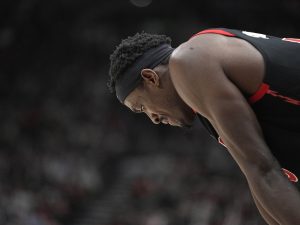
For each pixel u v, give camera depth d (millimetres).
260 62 4180
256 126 4105
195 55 4195
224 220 31781
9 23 48969
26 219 32000
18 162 40531
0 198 33562
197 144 46469
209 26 46594
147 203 38062
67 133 48094
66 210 36969
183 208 34094
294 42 4355
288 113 4246
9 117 49094
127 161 48938
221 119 4090
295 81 4180
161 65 4625
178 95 4684
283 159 4477
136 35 4766
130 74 4680
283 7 42656
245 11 44062
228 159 42750
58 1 49656
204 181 38406
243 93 4234
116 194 43938
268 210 3928
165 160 46094
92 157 45500
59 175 39938
